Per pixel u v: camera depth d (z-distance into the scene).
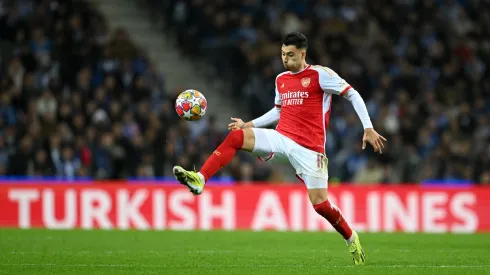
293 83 28.67
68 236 43.25
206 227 52.31
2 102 59.91
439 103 73.81
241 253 34.19
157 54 73.88
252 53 70.50
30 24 65.75
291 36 28.47
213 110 69.94
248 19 72.94
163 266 28.39
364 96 71.56
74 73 64.31
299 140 28.23
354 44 76.06
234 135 27.88
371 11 80.62
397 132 67.81
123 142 58.84
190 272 26.48
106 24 69.69
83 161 57.06
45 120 57.88
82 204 51.75
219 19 72.81
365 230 53.12
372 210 53.28
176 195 52.31
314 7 78.38
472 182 63.66
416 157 63.41
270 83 68.81
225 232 48.66
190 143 60.91
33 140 56.34
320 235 46.69
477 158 64.00
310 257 32.41
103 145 57.66
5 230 47.50
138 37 75.00
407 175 62.66
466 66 78.25
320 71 28.42
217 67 71.94
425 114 70.94
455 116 71.31
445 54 78.62
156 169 58.97
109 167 57.59
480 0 86.69
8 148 57.34
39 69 63.12
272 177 61.44
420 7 82.44
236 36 72.12
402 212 53.38
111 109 60.72
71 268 27.67
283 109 28.89
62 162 56.44
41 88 62.09
